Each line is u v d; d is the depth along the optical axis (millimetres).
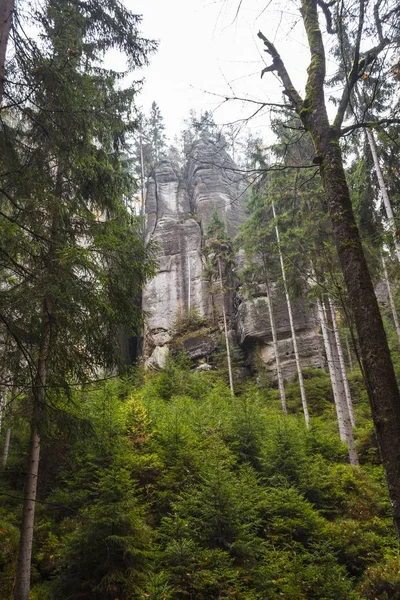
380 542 9758
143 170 50875
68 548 7957
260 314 30953
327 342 19594
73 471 10789
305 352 29297
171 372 23594
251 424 13938
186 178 48656
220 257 34562
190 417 15281
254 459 12789
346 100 4516
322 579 8000
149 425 13109
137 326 9422
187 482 10836
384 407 3328
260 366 29031
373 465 15234
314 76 4660
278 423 14492
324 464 13430
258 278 31641
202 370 30391
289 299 22500
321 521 10195
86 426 8406
